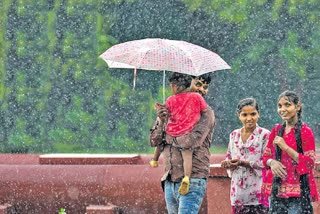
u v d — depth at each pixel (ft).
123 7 121.90
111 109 118.11
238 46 123.95
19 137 117.50
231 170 46.65
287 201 42.80
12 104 117.70
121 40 121.70
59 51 118.73
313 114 121.08
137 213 58.34
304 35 122.11
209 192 51.67
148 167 59.16
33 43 118.73
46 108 117.91
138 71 118.32
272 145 43.75
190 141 40.68
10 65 118.32
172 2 124.36
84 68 118.62
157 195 57.98
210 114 41.55
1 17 118.73
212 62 43.14
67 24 119.24
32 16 118.62
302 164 42.11
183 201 41.04
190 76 42.14
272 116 122.72
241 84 123.24
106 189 58.65
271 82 122.62
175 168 41.52
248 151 45.80
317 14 121.60
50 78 118.32
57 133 117.70
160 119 41.73
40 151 117.50
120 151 117.80
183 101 41.34
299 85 122.42
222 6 123.85
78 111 118.11
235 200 46.19
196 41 124.57
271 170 42.75
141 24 123.24
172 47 43.16
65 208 59.26
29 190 59.62
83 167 59.77
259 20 122.93
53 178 59.52
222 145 121.90
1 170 60.39
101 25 120.37
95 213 56.75
